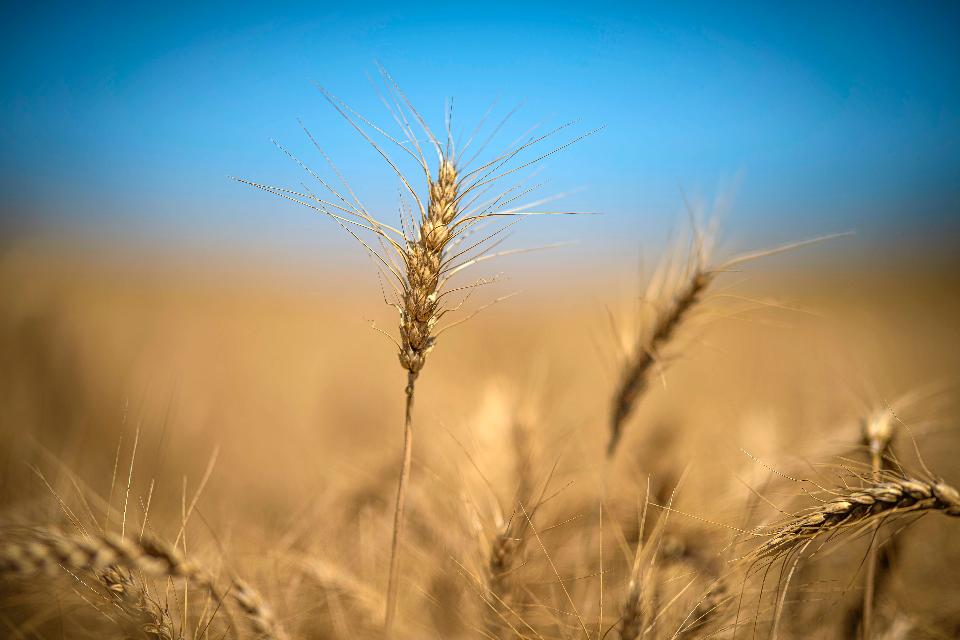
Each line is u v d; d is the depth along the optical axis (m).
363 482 0.77
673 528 0.66
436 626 0.65
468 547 0.65
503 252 0.55
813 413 0.83
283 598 0.64
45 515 0.61
